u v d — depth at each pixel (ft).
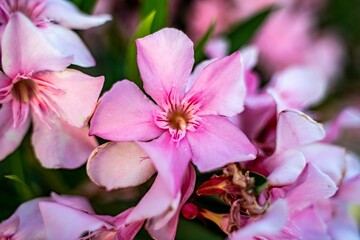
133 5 1.20
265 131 0.88
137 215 0.72
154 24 0.90
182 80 0.79
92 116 0.77
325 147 0.86
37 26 0.80
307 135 0.79
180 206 0.75
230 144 0.77
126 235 0.76
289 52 1.32
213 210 0.81
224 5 1.26
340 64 1.45
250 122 0.87
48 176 0.91
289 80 1.01
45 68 0.77
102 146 0.76
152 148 0.75
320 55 1.40
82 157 0.82
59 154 0.82
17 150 0.87
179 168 0.74
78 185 0.92
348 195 0.90
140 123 0.77
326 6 1.43
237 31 1.03
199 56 0.91
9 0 0.80
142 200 0.73
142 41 0.77
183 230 0.86
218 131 0.78
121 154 0.77
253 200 0.75
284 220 0.71
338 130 0.97
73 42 0.81
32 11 0.81
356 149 1.34
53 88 0.79
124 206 0.86
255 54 0.97
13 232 0.78
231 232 0.76
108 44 1.15
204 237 0.87
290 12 1.34
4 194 0.89
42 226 0.78
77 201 0.79
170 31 0.77
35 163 0.91
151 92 0.78
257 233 0.71
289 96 1.00
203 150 0.77
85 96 0.78
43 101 0.81
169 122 0.79
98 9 1.16
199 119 0.79
